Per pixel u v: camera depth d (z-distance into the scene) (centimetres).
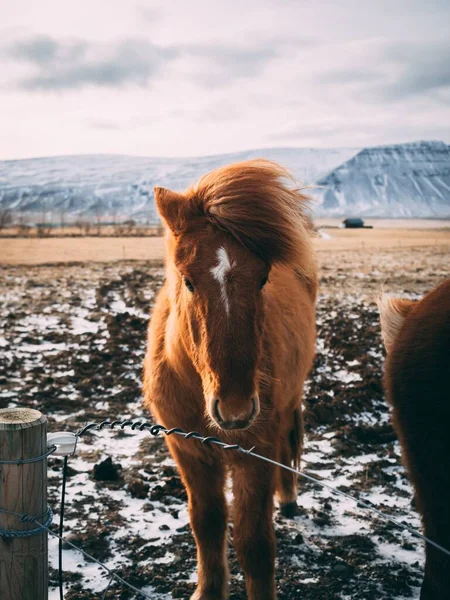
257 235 271
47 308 1280
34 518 213
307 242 289
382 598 360
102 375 794
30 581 215
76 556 389
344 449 583
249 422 262
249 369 262
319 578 380
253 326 265
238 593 371
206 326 264
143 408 688
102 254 2992
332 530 442
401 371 280
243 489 331
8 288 1592
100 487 492
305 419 652
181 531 428
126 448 580
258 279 271
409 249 3628
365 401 704
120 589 355
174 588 360
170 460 554
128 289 1593
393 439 618
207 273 266
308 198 313
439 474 264
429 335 272
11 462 207
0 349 913
